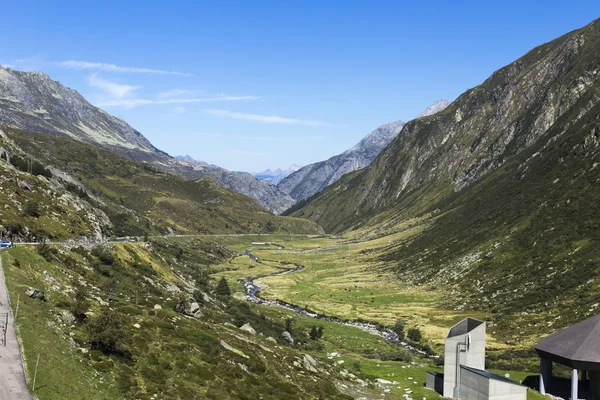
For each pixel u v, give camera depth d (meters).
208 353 62.91
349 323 159.00
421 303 183.25
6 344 43.31
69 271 77.00
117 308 68.75
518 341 125.81
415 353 122.88
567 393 71.88
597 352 65.94
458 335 70.12
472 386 65.75
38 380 39.19
